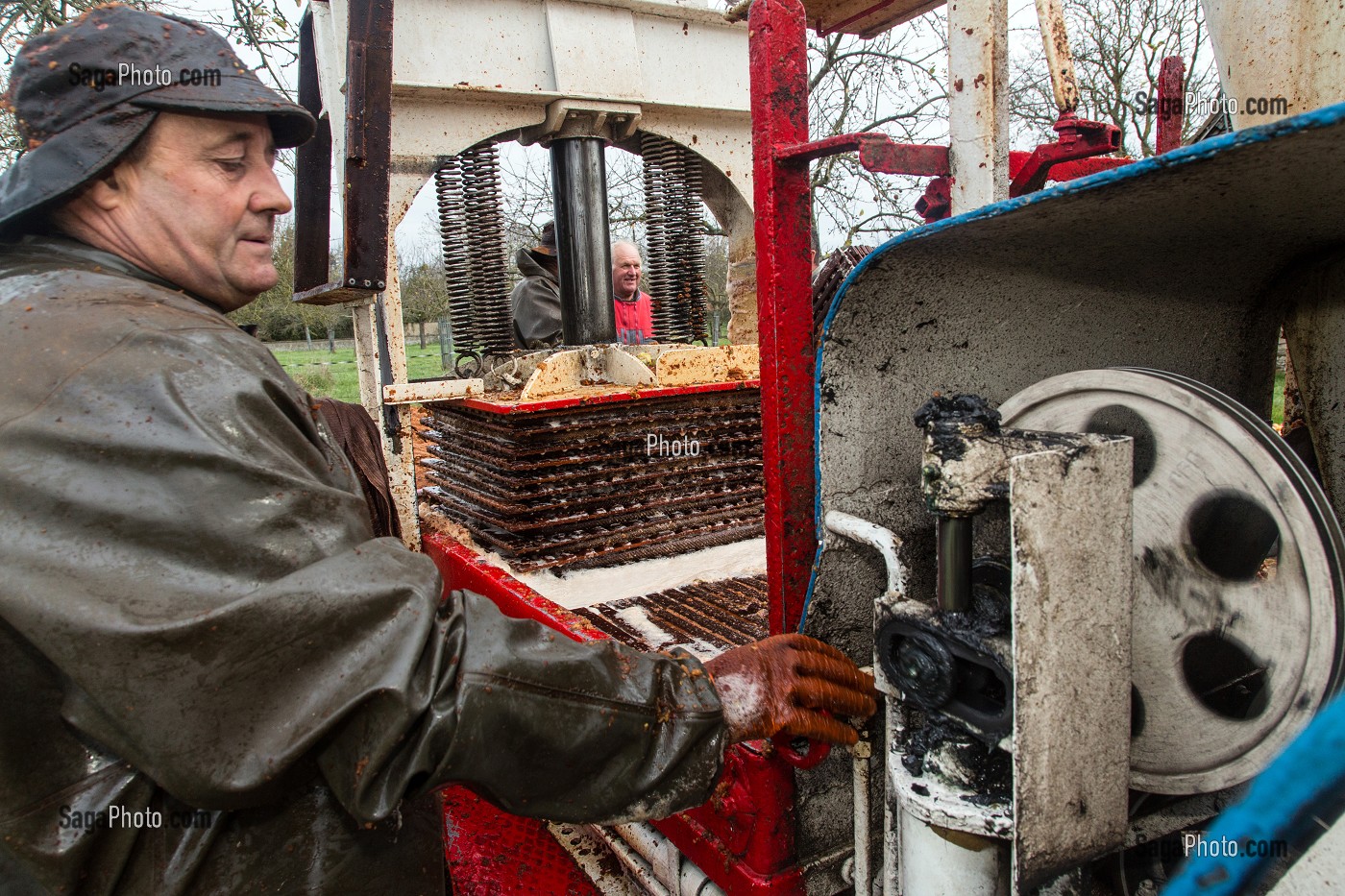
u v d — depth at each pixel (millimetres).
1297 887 739
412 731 833
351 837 987
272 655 795
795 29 1195
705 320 3346
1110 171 743
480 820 2078
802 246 1235
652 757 968
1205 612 1025
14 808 841
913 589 1303
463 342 3115
